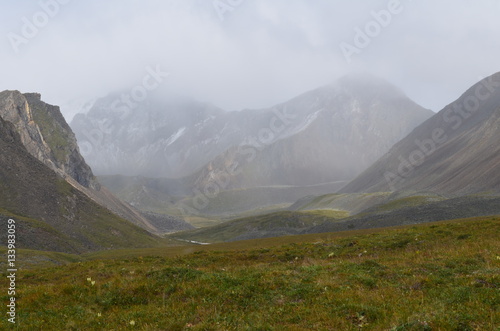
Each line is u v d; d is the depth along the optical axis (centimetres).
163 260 3853
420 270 2202
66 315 1825
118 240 15662
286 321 1543
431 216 13650
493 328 1238
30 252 7731
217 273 2402
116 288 2166
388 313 1503
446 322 1304
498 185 19325
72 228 14412
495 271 1952
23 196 14025
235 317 1623
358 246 3672
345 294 1786
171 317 1689
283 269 2533
